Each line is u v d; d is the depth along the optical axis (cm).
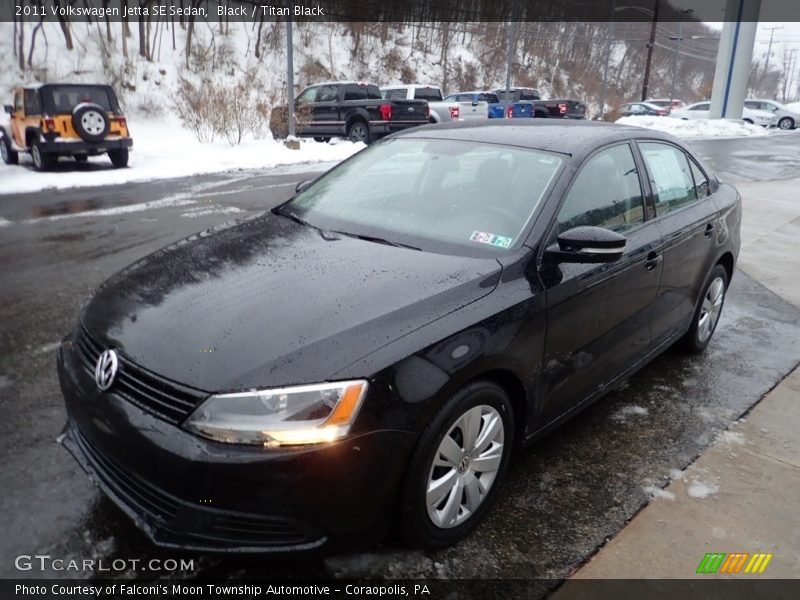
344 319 247
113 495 248
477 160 360
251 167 1494
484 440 274
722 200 483
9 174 1286
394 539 262
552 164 340
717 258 462
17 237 767
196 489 220
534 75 5572
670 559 269
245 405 220
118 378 245
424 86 2377
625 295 352
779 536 286
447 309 262
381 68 3922
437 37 4641
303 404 221
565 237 297
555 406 320
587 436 366
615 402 409
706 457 348
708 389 430
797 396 423
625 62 7544
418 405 238
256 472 216
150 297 276
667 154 434
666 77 8250
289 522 223
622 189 371
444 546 268
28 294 563
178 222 860
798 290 658
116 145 1348
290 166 1533
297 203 392
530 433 308
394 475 236
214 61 2936
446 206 339
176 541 229
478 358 258
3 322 496
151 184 1213
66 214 908
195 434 221
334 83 1980
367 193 370
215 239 341
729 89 3259
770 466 341
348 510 228
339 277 279
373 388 229
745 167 1720
